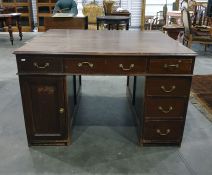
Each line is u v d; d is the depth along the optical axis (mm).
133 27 6793
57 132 1838
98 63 1629
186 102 1754
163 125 1819
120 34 2320
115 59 1620
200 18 5008
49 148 1854
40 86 1689
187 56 1607
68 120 1808
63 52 1585
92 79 3309
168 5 6848
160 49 1696
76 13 4305
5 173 1602
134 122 2240
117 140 1968
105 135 2037
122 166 1676
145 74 1659
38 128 1818
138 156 1777
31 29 6617
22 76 1650
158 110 1770
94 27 4535
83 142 1935
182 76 1669
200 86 3039
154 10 6871
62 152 1812
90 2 6148
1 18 4961
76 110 2334
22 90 1693
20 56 1592
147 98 1734
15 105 2514
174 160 1740
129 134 2055
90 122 2234
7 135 2012
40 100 1731
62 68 1634
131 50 1659
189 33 4340
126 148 1866
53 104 1745
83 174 1600
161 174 1606
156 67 1640
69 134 1859
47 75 1651
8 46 4988
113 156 1774
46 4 6309
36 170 1632
